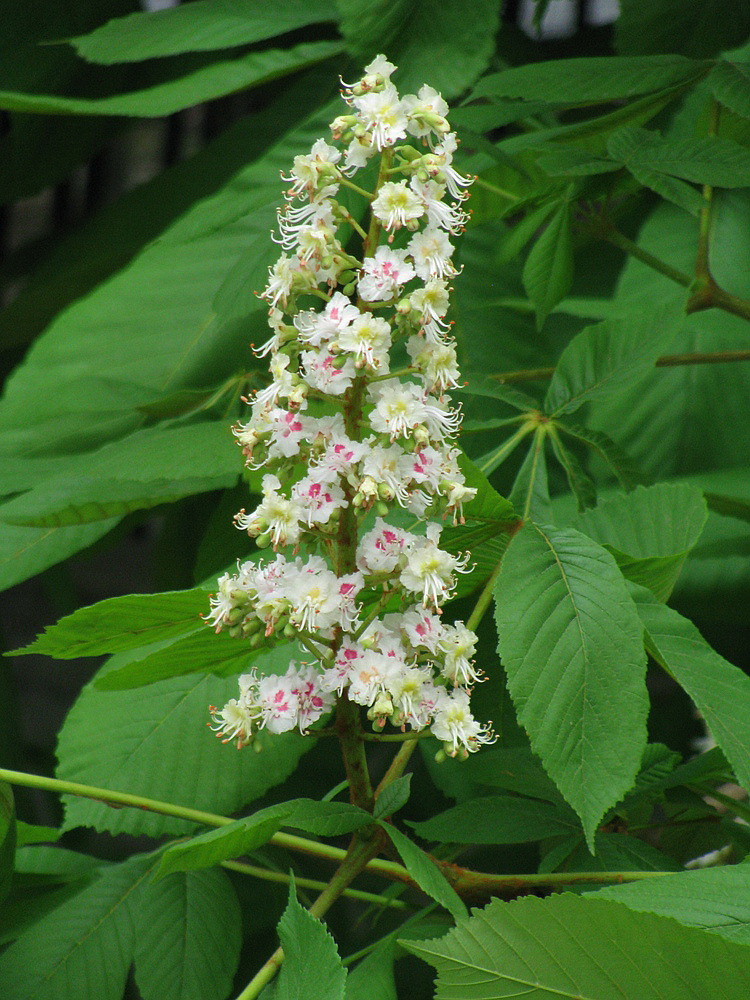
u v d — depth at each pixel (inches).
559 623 45.6
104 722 51.4
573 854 48.9
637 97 58.0
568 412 51.6
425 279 44.0
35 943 49.5
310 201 44.5
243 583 44.5
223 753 50.9
